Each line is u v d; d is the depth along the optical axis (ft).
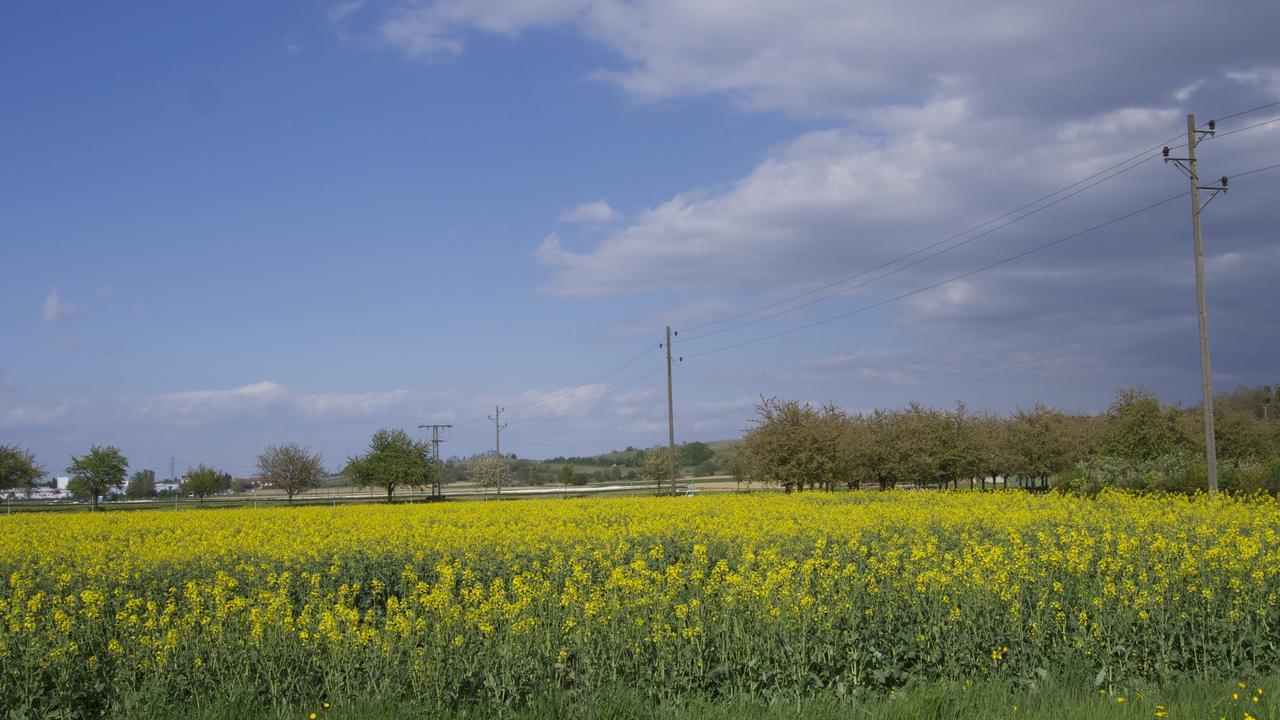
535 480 445.37
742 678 32.81
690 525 78.74
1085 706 29.53
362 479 241.14
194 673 32.63
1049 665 34.37
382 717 29.19
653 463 296.92
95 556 63.26
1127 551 48.67
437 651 32.53
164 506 218.59
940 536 68.08
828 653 33.27
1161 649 34.55
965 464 183.01
